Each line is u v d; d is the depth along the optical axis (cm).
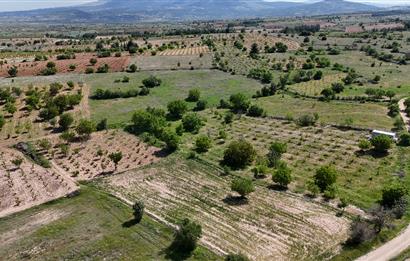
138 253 5703
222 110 12525
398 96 13338
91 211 6819
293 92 14238
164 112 11750
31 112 11794
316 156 8862
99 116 11638
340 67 17600
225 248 5800
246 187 7062
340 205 6781
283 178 7425
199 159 8856
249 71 16912
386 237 5881
